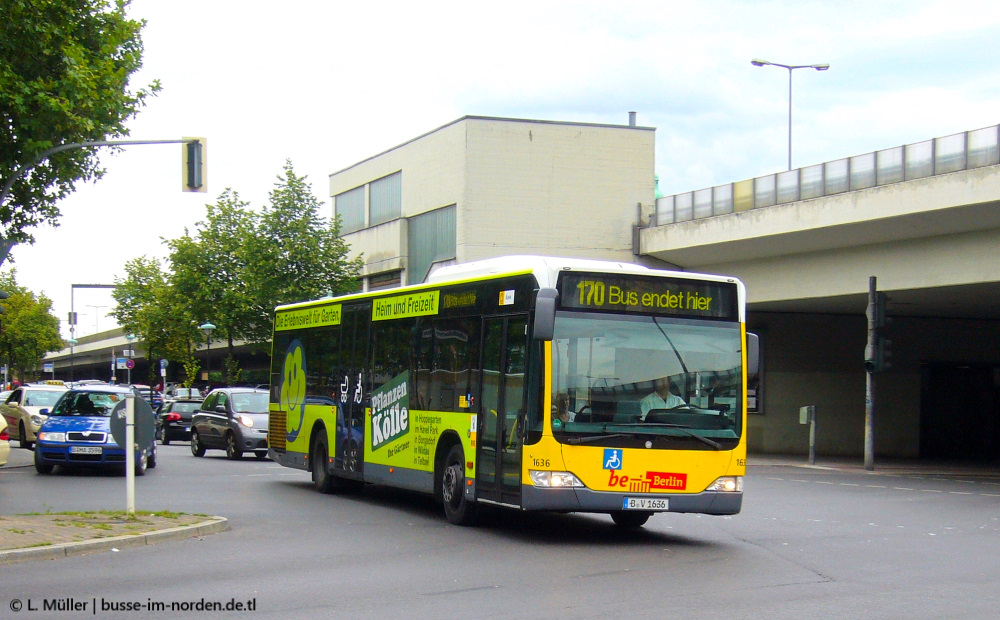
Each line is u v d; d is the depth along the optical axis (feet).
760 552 40.65
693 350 43.11
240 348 233.14
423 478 50.65
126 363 204.44
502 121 137.18
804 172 103.30
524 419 41.70
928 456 137.39
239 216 163.43
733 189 114.11
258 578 32.99
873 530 49.24
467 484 46.21
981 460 131.64
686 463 42.06
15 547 36.01
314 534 44.14
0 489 62.49
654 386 42.27
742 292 44.27
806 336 131.34
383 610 28.09
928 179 88.02
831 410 131.34
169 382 326.24
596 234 139.23
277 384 71.15
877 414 132.87
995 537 47.26
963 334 136.26
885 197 92.22
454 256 138.92
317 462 63.77
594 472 40.86
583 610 28.27
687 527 49.37
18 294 250.57
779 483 82.64
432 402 50.16
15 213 76.18
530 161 137.69
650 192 141.28
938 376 139.33
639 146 141.49
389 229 156.15
